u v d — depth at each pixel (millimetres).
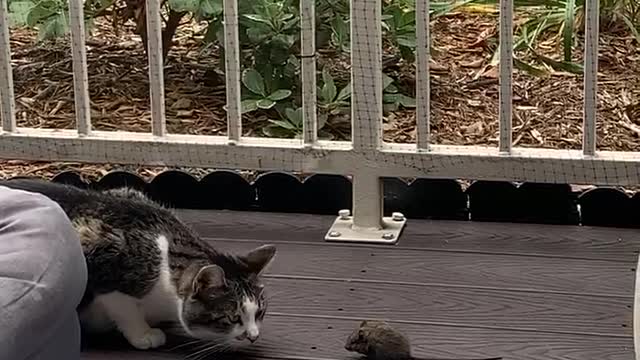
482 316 1860
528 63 2611
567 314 1860
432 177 2107
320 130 2500
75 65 2141
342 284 1961
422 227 2154
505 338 1801
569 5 2473
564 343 1785
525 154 2086
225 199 2242
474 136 2447
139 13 2629
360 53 2057
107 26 2844
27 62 2705
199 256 1779
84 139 2170
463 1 2625
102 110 2535
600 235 2117
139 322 1797
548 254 2049
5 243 1494
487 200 2172
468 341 1795
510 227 2152
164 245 1783
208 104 2559
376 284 1959
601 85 2570
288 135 2471
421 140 2098
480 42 2725
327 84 2477
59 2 2551
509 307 1884
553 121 2482
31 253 1472
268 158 2139
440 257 2045
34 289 1431
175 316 1793
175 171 2244
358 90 2074
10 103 2172
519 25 2697
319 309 1888
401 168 2104
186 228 1838
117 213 1792
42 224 1529
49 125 2496
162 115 2156
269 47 2500
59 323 1469
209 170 2377
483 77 2621
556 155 2082
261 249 1795
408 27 2545
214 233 2146
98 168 2414
